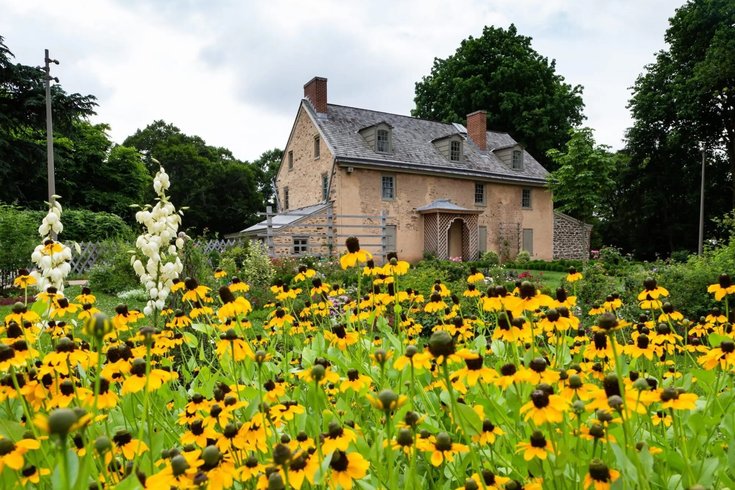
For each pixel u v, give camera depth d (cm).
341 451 133
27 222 1197
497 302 212
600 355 210
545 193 2650
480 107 3312
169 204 426
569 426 159
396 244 2166
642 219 3173
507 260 2458
